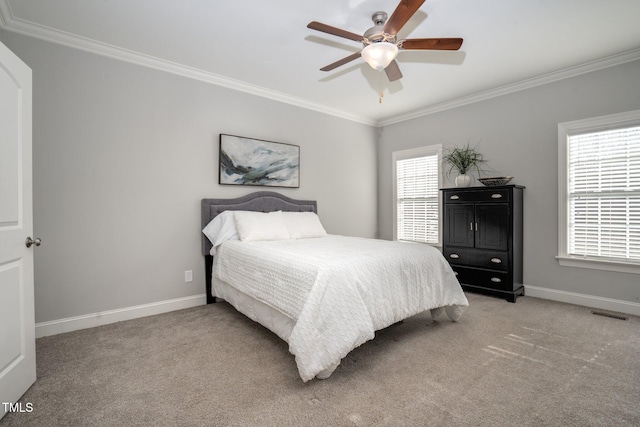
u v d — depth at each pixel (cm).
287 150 401
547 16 233
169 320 284
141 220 295
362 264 207
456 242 383
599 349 219
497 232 345
